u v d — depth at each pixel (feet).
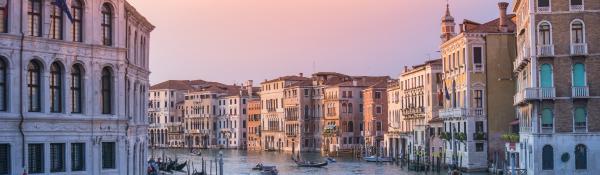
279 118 598.75
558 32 194.80
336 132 511.81
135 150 179.93
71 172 141.38
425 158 334.85
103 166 148.77
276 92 604.49
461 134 273.95
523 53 205.16
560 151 195.00
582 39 194.29
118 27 152.15
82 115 143.23
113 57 150.10
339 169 346.74
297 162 377.71
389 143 422.41
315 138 558.97
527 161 209.36
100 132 147.13
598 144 193.77
